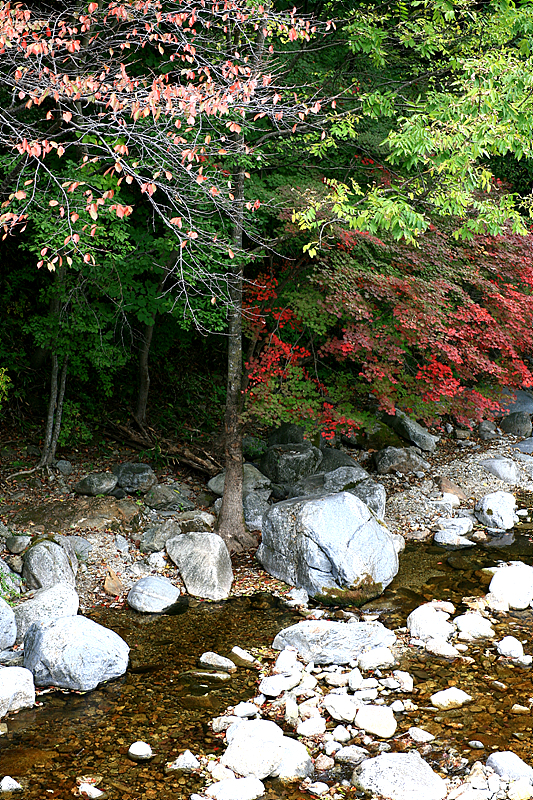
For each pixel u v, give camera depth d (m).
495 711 5.21
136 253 8.64
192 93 5.01
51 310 9.41
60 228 6.53
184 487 9.71
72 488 9.32
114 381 11.81
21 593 6.90
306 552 7.34
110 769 4.52
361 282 8.21
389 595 7.32
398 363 8.87
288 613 6.97
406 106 8.23
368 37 8.25
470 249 9.54
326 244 8.09
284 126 8.64
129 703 5.31
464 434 12.57
